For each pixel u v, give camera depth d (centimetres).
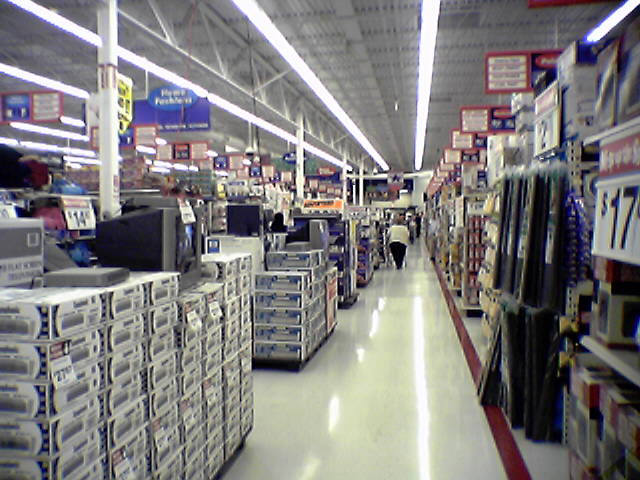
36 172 373
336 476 295
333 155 2578
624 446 174
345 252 838
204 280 299
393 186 2991
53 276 197
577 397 219
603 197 183
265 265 534
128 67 1121
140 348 208
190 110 1010
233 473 298
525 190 321
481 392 401
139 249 256
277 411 395
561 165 291
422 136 1478
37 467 158
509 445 322
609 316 194
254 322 504
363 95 1404
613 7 783
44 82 773
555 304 294
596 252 187
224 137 2095
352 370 500
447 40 957
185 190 636
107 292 187
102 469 183
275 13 815
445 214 1158
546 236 299
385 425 367
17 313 160
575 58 300
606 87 196
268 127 1227
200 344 263
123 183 685
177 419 238
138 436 205
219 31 901
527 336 335
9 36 931
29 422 159
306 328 510
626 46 178
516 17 841
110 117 526
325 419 379
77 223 355
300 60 713
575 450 220
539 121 366
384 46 999
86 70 1152
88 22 827
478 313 727
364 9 809
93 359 178
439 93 1397
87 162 1688
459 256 863
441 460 314
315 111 1605
